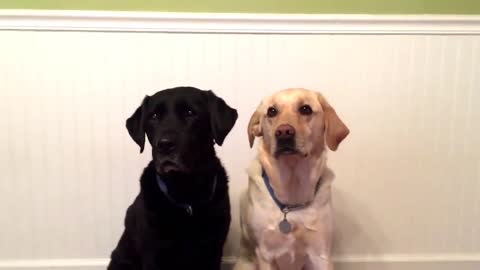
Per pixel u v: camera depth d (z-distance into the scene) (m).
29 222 2.01
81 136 1.98
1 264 2.01
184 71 1.98
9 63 1.92
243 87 1.99
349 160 2.04
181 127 1.49
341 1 1.97
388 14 1.98
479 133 2.04
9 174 1.98
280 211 1.55
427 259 2.09
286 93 1.53
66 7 1.92
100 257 2.06
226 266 2.06
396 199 2.07
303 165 1.52
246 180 2.04
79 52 1.94
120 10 1.94
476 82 2.02
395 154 2.04
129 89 1.97
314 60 1.99
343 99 2.01
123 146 2.00
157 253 1.52
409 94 2.02
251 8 1.96
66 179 2.00
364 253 2.09
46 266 2.02
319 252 1.57
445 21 1.96
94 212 2.03
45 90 1.95
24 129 1.96
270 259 1.59
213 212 1.56
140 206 1.57
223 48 1.97
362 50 1.99
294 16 1.95
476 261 2.08
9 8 1.91
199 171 1.53
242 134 2.01
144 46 1.95
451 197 2.07
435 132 2.04
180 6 1.95
